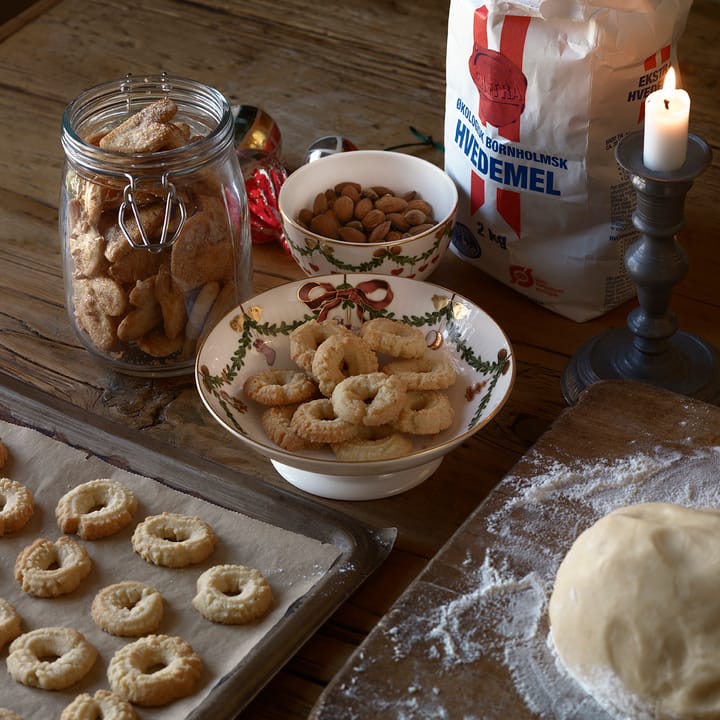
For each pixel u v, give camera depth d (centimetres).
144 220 112
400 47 171
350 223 127
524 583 89
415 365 112
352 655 84
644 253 105
